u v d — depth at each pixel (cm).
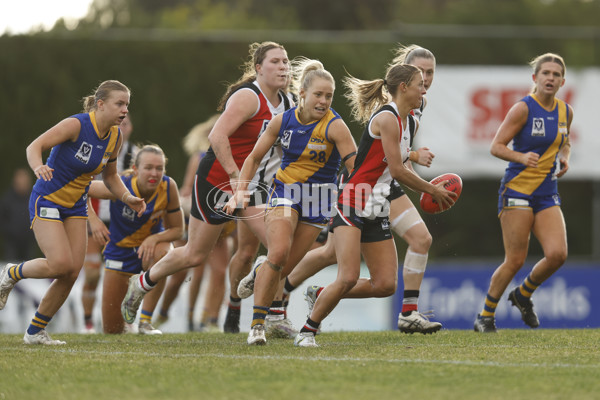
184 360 1898
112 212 2955
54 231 2220
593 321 4394
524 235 2620
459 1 9681
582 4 9206
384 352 2055
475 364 1841
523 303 2792
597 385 1611
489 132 5762
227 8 10206
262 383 1622
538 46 7562
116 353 2048
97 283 3325
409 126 2216
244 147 2470
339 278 2103
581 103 5881
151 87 6619
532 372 1739
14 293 3897
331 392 1541
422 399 1488
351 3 9981
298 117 2153
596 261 6009
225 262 3416
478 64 7519
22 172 5272
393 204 2484
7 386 1616
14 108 6469
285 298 2584
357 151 2169
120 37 6806
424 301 4356
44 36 6562
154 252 2936
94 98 2248
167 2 10938
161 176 2889
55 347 2214
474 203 7800
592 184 8075
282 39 6706
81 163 2217
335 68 6669
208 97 6669
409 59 2622
